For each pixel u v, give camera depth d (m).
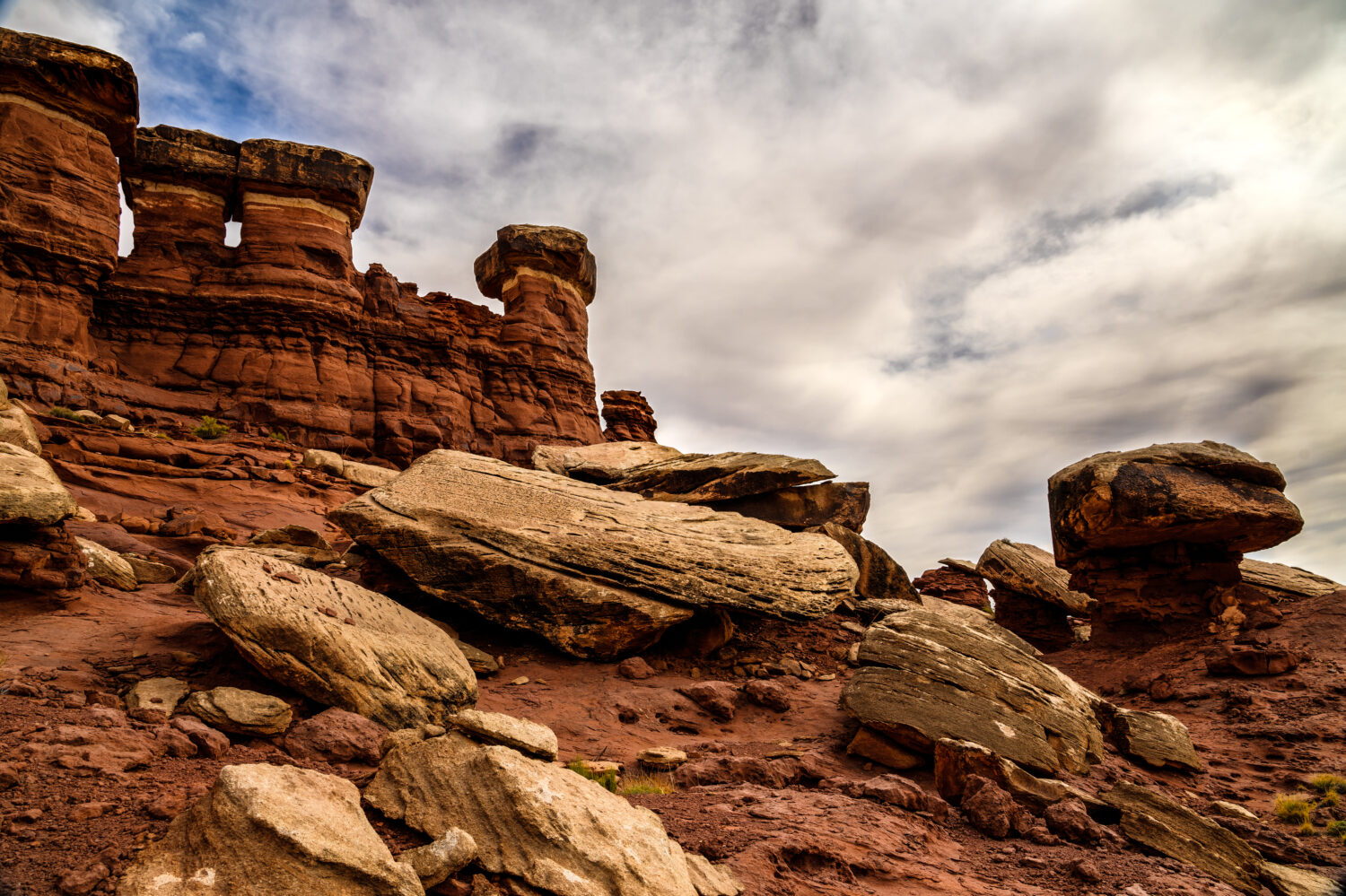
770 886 6.06
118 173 36.31
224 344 39.72
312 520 27.78
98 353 36.59
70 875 4.48
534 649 16.58
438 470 19.92
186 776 6.64
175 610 13.55
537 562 16.89
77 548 12.60
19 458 12.74
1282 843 9.74
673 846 6.14
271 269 41.50
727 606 17.48
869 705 12.77
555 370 52.09
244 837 4.78
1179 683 19.53
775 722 14.43
